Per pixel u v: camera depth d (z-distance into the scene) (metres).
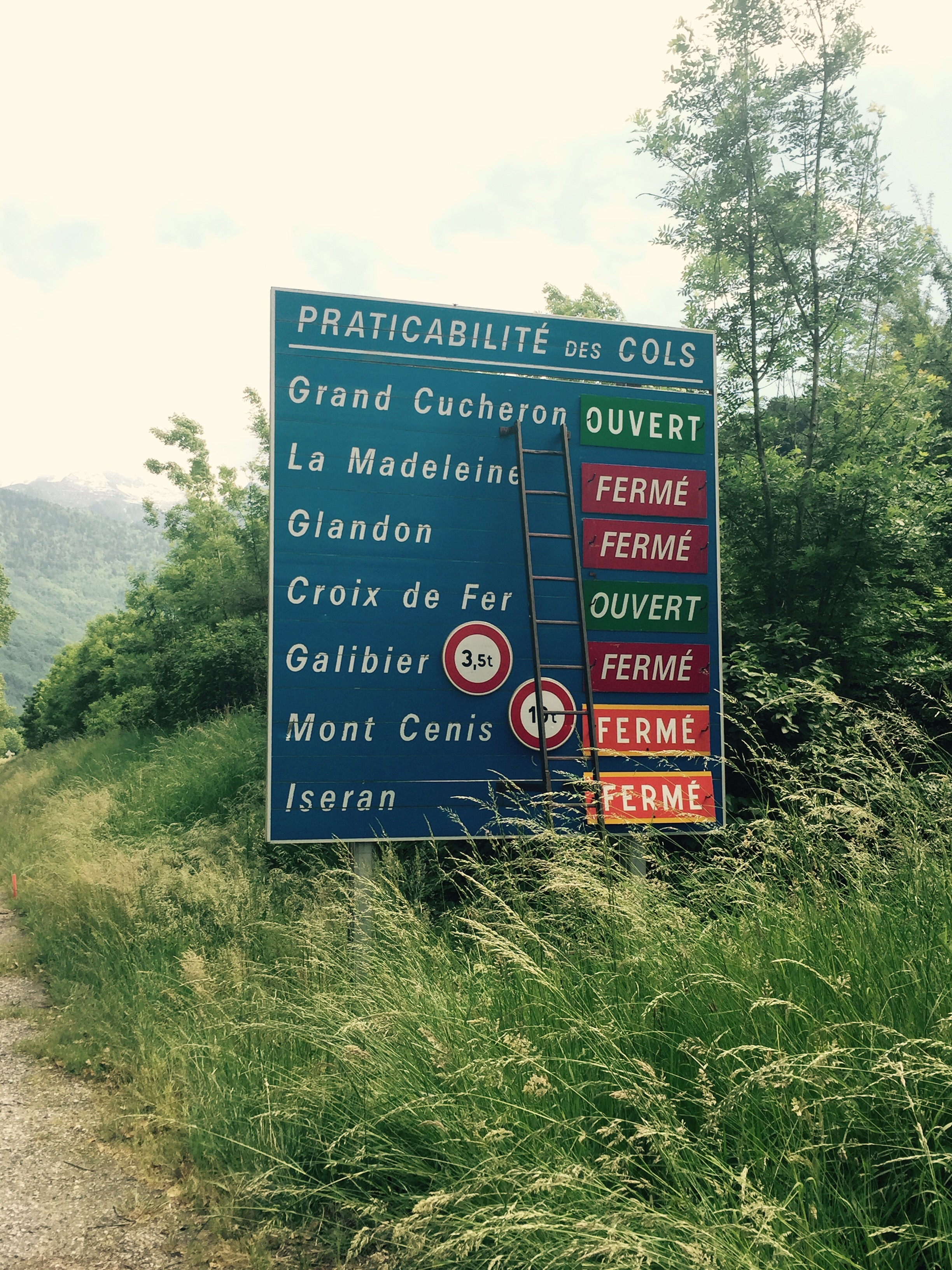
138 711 25.53
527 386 7.59
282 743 6.87
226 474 31.94
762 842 4.74
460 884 7.68
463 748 7.21
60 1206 4.01
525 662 7.39
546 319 7.67
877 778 4.50
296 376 7.08
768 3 10.09
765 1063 3.03
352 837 6.93
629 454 7.80
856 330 10.80
